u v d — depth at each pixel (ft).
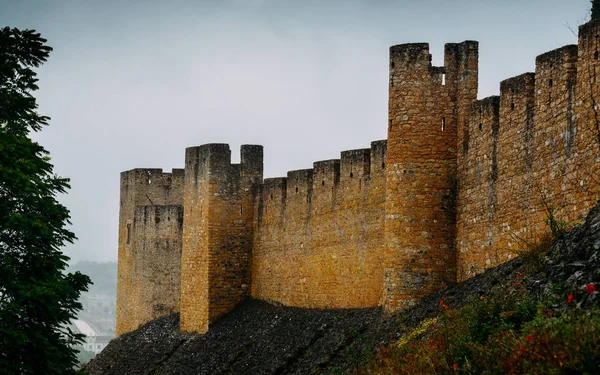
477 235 182.70
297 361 223.71
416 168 191.72
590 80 143.74
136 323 343.87
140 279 342.64
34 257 155.12
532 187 163.12
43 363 148.77
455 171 192.44
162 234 335.06
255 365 239.09
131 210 351.67
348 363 185.26
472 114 187.01
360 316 216.54
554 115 155.63
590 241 124.77
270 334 250.57
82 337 161.48
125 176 358.64
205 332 283.18
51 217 157.99
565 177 150.92
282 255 272.72
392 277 191.11
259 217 287.07
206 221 287.28
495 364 114.52
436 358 130.41
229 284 287.07
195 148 295.69
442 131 192.54
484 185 180.86
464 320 136.15
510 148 171.63
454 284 188.55
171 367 275.80
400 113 193.36
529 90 167.32
